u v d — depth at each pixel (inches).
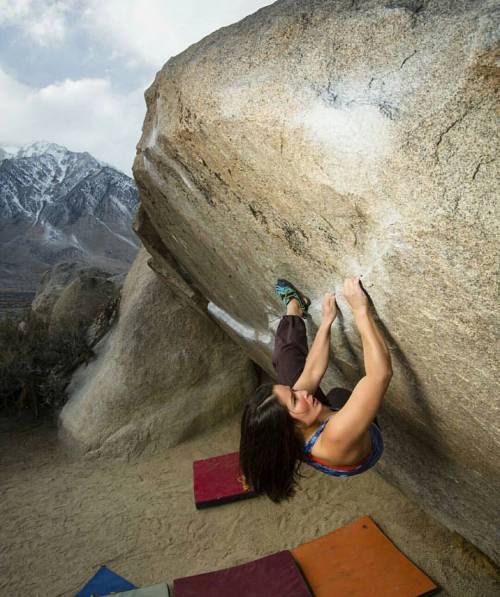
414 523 143.4
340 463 76.4
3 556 142.5
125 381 204.2
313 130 64.2
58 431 215.6
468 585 120.8
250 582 122.6
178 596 119.0
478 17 50.6
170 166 109.7
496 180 50.9
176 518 157.6
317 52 64.6
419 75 54.5
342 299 87.8
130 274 262.1
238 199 94.3
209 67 79.4
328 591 120.1
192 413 211.5
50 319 294.8
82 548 145.3
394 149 56.7
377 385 72.0
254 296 131.5
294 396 76.0
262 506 159.8
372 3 61.1
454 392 78.5
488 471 94.6
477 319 61.2
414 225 59.3
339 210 70.0
